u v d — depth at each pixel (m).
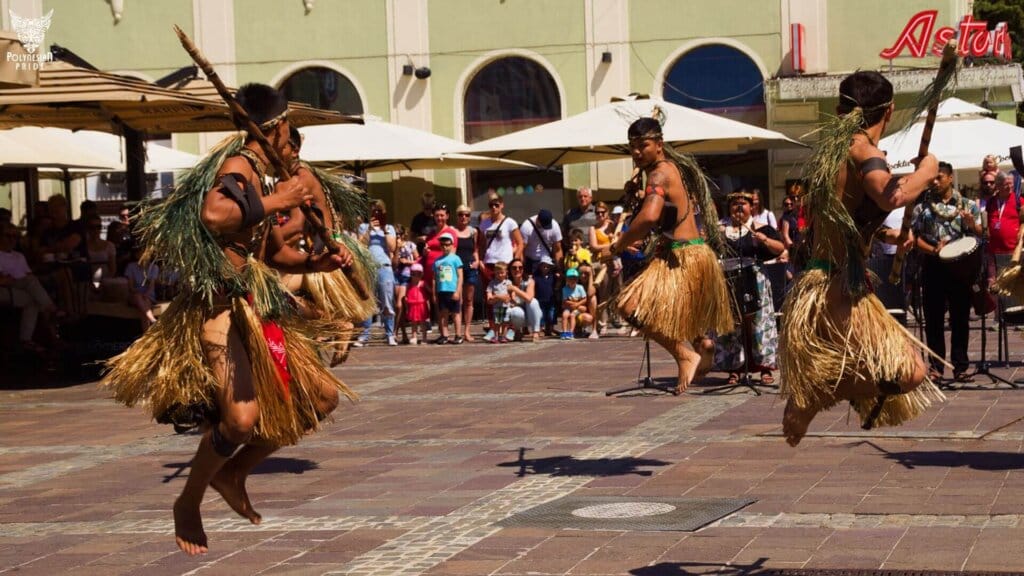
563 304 19.20
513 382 13.70
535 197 27.62
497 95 28.06
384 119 28.36
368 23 28.30
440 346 18.83
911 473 7.80
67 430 11.47
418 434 10.25
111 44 29.00
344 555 6.37
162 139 28.77
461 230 19.64
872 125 5.75
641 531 6.59
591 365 15.16
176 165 23.33
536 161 24.61
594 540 6.44
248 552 6.52
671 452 8.88
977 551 5.93
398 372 15.27
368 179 28.16
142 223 5.68
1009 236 15.59
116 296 17.30
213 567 6.25
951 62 5.49
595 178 27.28
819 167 5.65
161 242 5.56
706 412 10.79
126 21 28.95
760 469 8.12
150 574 6.17
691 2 26.98
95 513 7.70
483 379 14.12
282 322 5.85
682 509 7.05
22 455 10.12
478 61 27.91
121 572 6.23
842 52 26.45
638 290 7.93
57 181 28.77
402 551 6.39
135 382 5.56
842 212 5.60
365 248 8.76
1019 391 11.28
